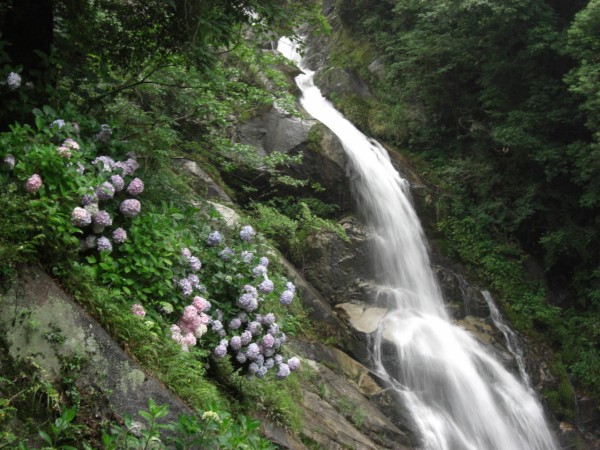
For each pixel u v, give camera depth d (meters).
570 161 16.36
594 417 13.38
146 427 3.99
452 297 13.84
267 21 6.51
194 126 10.49
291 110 9.44
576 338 14.80
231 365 5.85
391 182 14.94
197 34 6.07
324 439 7.33
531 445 11.70
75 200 4.57
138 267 4.98
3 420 3.44
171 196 6.23
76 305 4.06
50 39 5.88
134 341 4.39
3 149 4.41
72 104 5.64
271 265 9.41
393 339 11.44
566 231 16.08
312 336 10.38
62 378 3.82
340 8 21.69
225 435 3.85
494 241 15.93
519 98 17.25
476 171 16.77
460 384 11.50
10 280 3.77
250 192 12.99
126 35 6.37
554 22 16.42
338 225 12.53
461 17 17.22
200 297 5.32
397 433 9.34
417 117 18.55
